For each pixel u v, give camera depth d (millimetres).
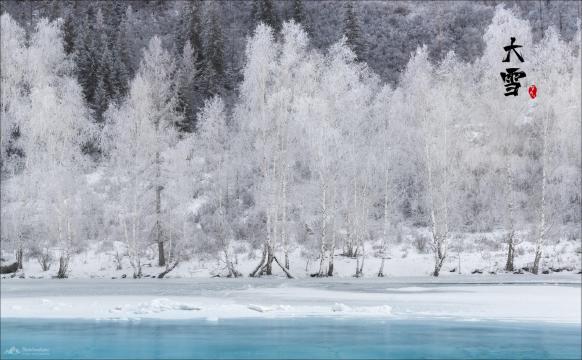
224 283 29016
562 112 33375
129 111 35344
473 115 35844
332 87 34281
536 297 20844
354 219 34469
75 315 16594
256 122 33188
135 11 85938
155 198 34812
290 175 34156
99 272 35250
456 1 83188
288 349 12953
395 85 64562
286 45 34625
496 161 33812
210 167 35281
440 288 25172
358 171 34406
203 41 66438
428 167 33781
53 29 37094
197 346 13180
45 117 33188
